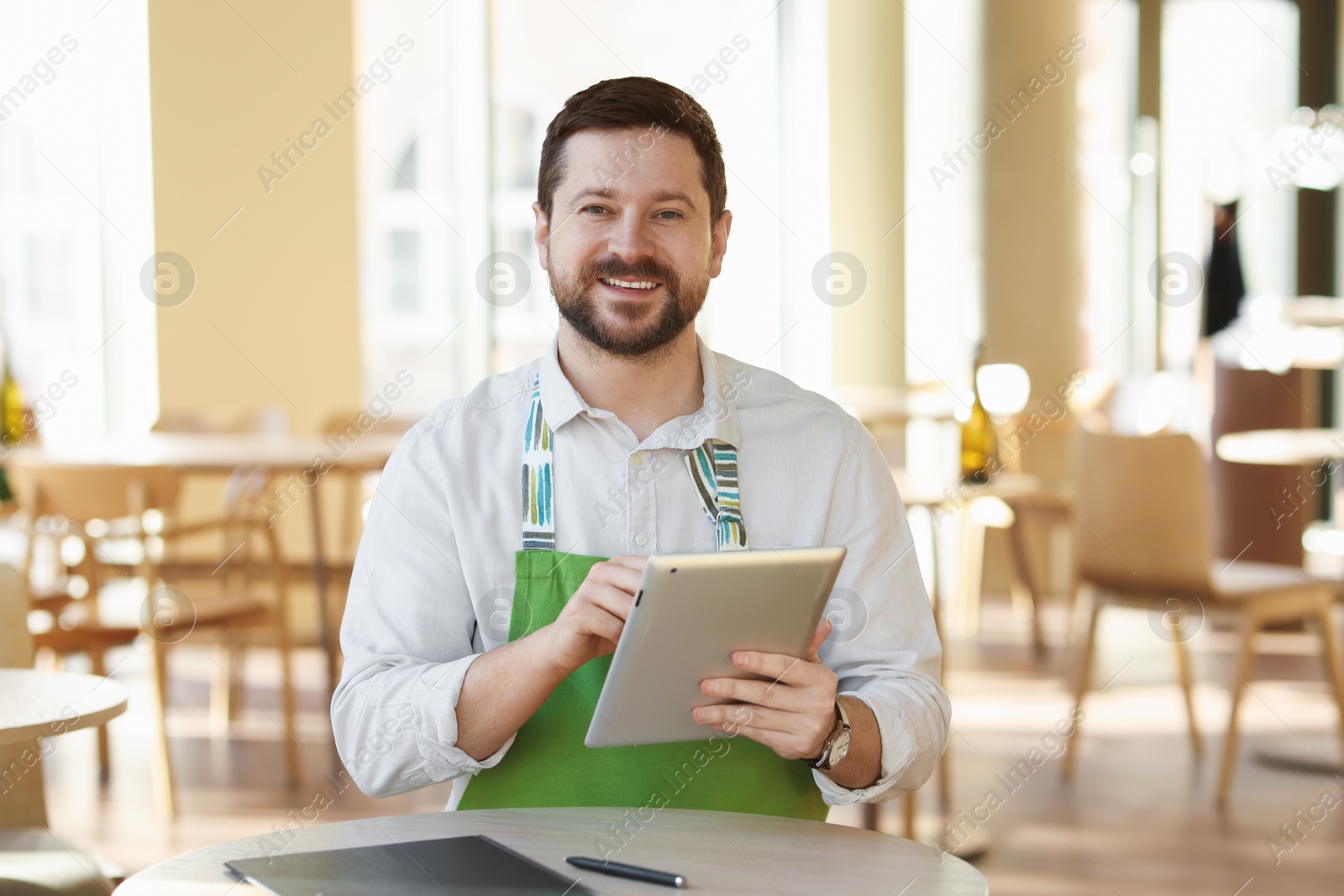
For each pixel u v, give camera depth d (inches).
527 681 55.2
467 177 251.8
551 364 62.8
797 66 289.9
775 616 52.3
